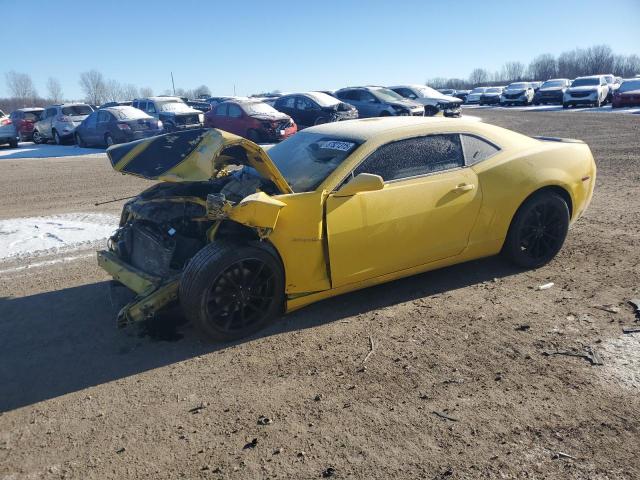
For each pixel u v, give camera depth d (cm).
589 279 484
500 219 475
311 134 497
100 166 1434
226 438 287
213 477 259
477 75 11631
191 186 473
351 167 416
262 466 264
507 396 314
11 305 477
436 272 516
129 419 308
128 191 1045
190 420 304
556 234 513
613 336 379
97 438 292
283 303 416
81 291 506
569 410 299
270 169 393
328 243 402
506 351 366
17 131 2162
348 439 282
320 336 399
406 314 430
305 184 416
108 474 264
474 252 476
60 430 301
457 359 358
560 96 3825
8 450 285
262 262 389
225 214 366
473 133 481
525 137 527
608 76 3788
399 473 256
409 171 441
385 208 419
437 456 267
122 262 450
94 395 334
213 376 350
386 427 290
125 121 1823
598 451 266
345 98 2261
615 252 553
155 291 386
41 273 559
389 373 344
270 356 372
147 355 382
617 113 2647
